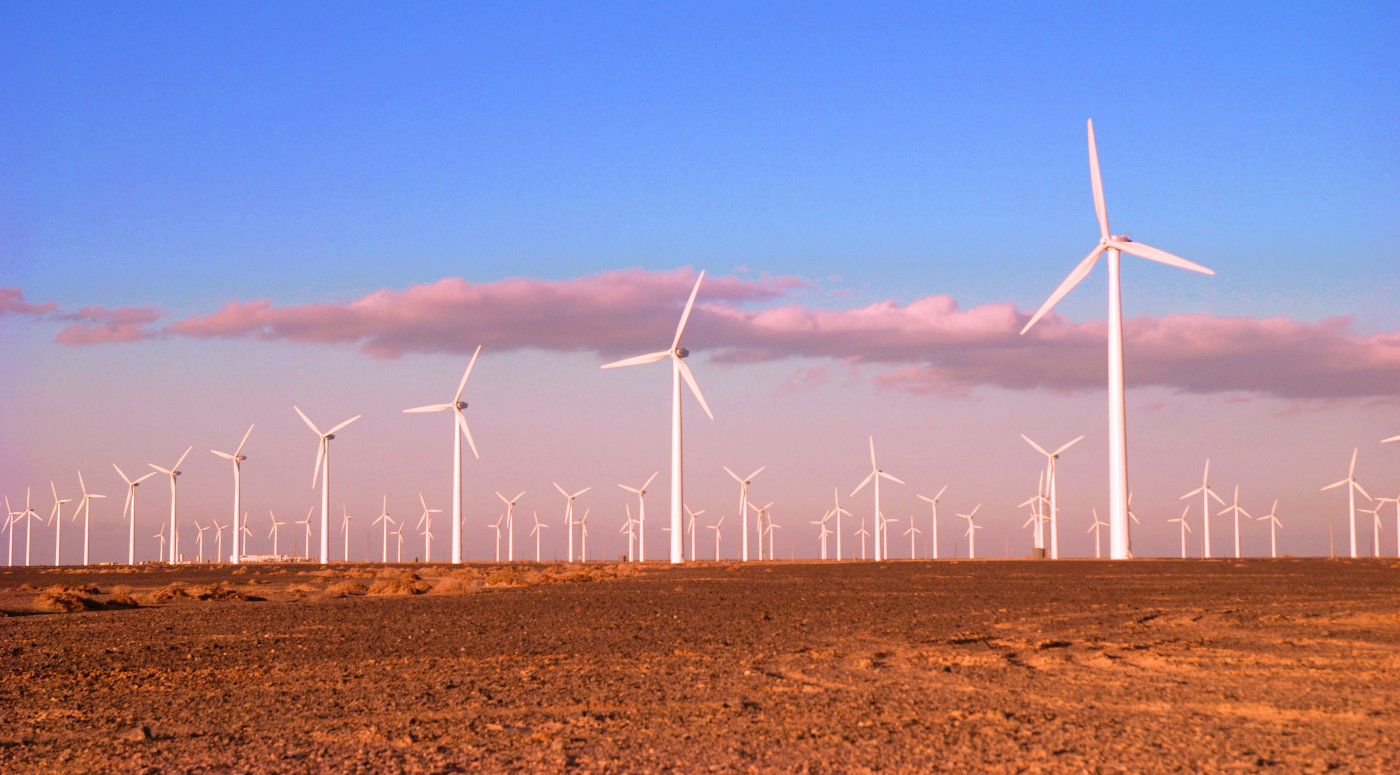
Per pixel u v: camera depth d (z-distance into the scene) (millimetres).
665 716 17641
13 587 81000
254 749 15727
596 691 20547
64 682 23625
